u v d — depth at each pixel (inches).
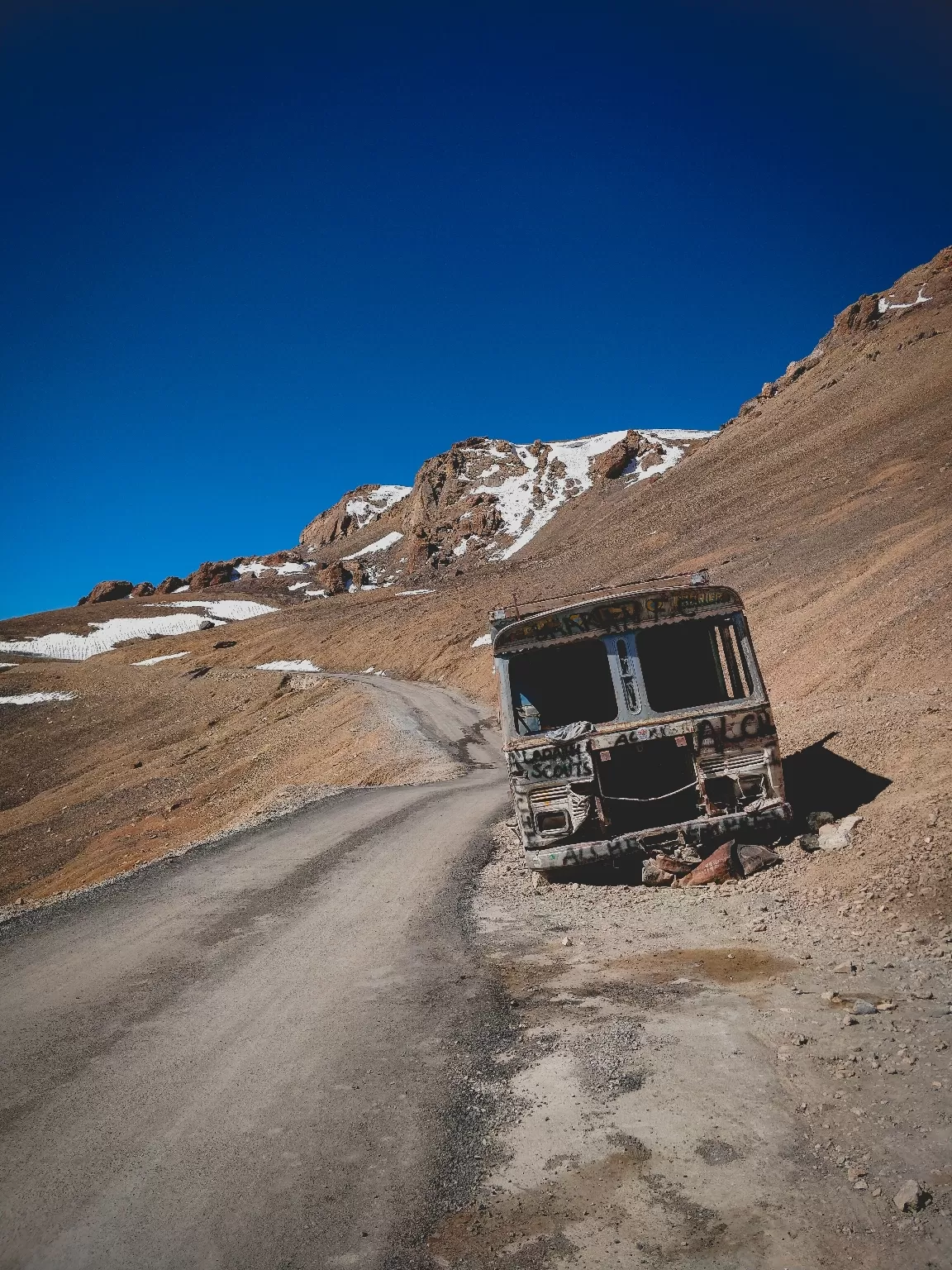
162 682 3757.4
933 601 740.7
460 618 3432.6
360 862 399.5
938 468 2025.1
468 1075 156.9
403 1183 122.5
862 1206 103.5
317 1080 162.1
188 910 331.3
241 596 6919.3
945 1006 156.0
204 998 221.5
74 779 2578.7
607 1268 99.0
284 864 411.2
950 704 364.8
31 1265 111.0
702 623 312.8
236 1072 170.1
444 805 589.6
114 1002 225.9
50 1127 152.9
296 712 2502.5
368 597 5516.7
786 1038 152.5
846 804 297.0
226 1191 124.6
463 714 2047.2
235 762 2090.3
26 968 271.0
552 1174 120.3
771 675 970.7
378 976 227.3
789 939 210.2
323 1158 132.1
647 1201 110.9
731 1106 131.6
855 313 5364.2
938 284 5007.4
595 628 307.9
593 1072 150.1
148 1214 120.6
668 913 251.9
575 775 293.0
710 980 190.4
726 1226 103.7
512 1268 101.0
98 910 350.6
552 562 4136.3
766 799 287.6
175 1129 147.2
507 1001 195.5
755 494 3238.2
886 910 212.2
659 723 291.7
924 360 3587.6
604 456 7273.6
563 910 273.0
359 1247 108.7
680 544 3107.8
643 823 316.5
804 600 1285.7
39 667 4621.1
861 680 690.2
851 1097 128.7
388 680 2906.0
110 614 6309.1
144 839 1483.8
